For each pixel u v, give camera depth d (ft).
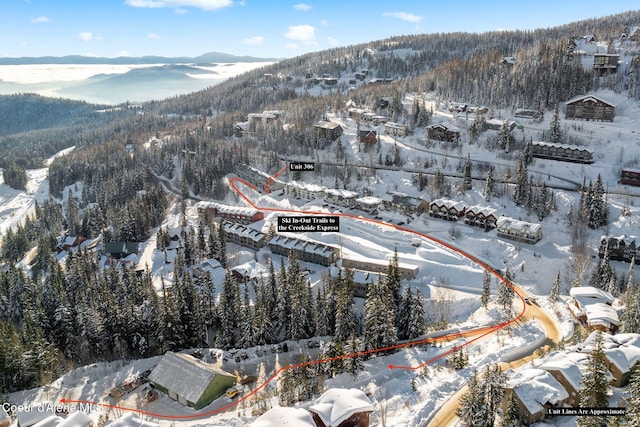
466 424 177.06
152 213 554.87
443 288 350.84
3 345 277.85
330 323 305.53
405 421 197.98
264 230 462.19
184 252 443.73
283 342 300.61
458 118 644.27
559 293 336.90
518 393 182.39
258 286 341.82
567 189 459.32
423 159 575.38
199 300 323.57
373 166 579.48
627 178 457.68
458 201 470.39
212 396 244.63
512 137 558.97
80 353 315.99
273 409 183.32
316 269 392.27
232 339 310.45
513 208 447.01
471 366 241.35
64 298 336.29
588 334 264.11
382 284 298.76
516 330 281.74
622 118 576.20
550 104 635.25
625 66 650.02
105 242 513.45
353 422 187.62
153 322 309.63
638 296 253.44
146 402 245.24
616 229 394.52
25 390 270.87
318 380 242.99
